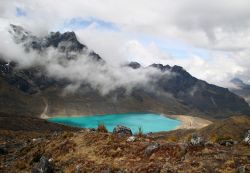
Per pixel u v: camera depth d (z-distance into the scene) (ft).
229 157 132.36
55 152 173.58
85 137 179.52
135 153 147.54
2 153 221.05
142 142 159.02
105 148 157.69
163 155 140.77
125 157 146.10
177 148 141.79
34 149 194.80
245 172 116.16
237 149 145.59
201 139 147.95
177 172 121.08
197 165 126.52
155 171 124.88
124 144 157.58
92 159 151.43
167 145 145.59
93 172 137.49
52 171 150.20
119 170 132.16
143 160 139.85
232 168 121.90
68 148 170.81
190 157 135.03
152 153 143.64
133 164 136.77
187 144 144.25
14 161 190.29
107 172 132.26
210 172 119.55
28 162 177.68
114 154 150.00
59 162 158.92
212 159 130.82
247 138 161.07
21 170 170.50
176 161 133.28
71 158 158.10
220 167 123.34
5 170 175.32
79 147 169.27
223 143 159.02
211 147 145.48
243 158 131.13
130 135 180.34
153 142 157.17
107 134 176.76
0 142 302.86
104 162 145.18
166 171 122.52
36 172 148.36
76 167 145.07
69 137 188.34
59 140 188.65
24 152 201.67
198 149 141.79
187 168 123.95
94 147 163.84
